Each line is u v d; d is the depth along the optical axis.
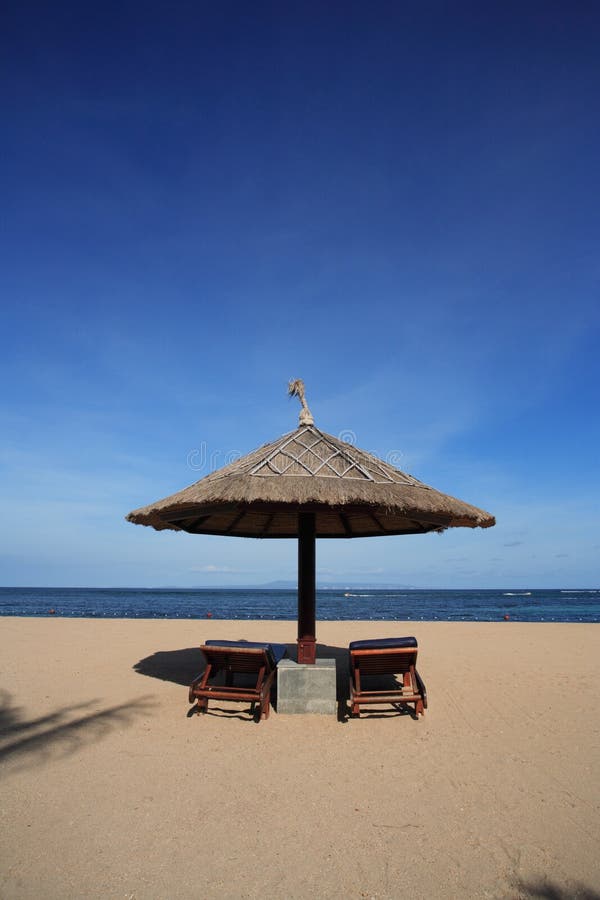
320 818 3.64
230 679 6.82
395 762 4.70
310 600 6.59
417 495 6.20
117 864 3.04
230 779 4.29
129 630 15.52
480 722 5.94
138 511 6.89
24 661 9.46
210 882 2.88
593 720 6.03
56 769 4.43
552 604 57.72
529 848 3.27
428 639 13.88
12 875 2.91
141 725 5.68
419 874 2.98
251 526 9.40
